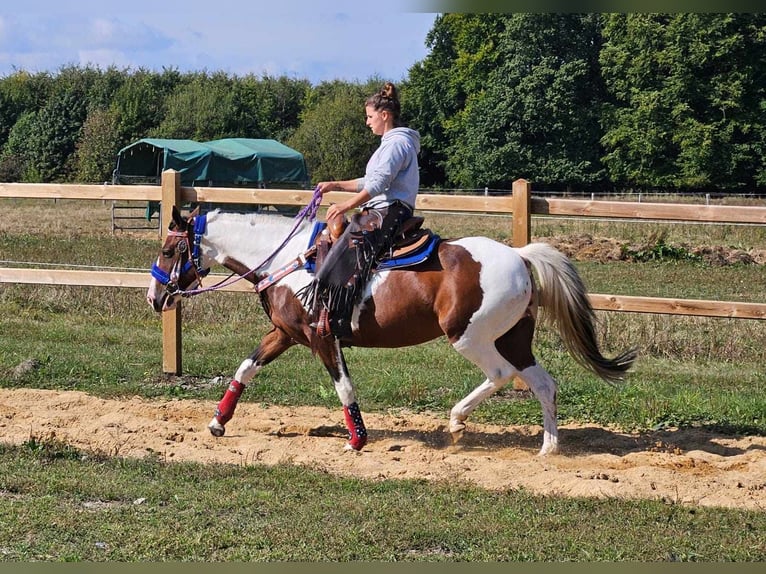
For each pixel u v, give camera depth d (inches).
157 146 1206.9
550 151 2217.0
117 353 390.3
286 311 269.4
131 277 355.6
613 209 312.2
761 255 809.5
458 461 256.5
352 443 267.6
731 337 422.6
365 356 401.4
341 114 2236.7
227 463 251.0
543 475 242.1
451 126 2461.9
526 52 2213.3
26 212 1304.1
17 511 203.9
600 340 424.8
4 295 503.8
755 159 1957.4
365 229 255.6
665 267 754.8
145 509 209.8
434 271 255.8
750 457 263.0
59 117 2309.3
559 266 261.9
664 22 1987.0
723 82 1924.2
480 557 183.8
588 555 184.7
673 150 2031.3
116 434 279.4
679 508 213.6
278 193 346.9
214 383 351.3
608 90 2161.7
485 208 327.0
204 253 280.7
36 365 361.7
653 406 313.9
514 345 265.0
